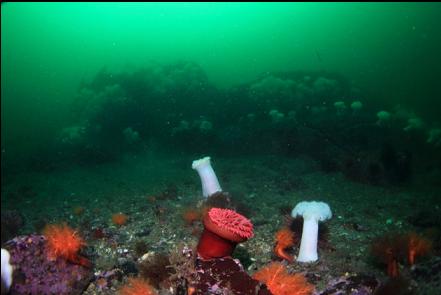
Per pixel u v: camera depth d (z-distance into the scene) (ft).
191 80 57.36
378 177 28.50
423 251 12.34
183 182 30.63
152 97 54.54
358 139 39.11
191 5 239.50
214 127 49.90
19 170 42.55
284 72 71.61
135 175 36.73
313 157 36.78
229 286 9.82
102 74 62.69
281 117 46.96
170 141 46.83
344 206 23.07
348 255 14.98
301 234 15.92
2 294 9.28
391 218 20.56
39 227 22.13
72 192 31.53
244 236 10.57
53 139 60.95
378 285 10.81
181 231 18.40
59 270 11.64
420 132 44.06
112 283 12.73
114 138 50.98
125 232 19.08
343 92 61.98
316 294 11.01
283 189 27.53
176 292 10.55
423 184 28.48
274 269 11.30
